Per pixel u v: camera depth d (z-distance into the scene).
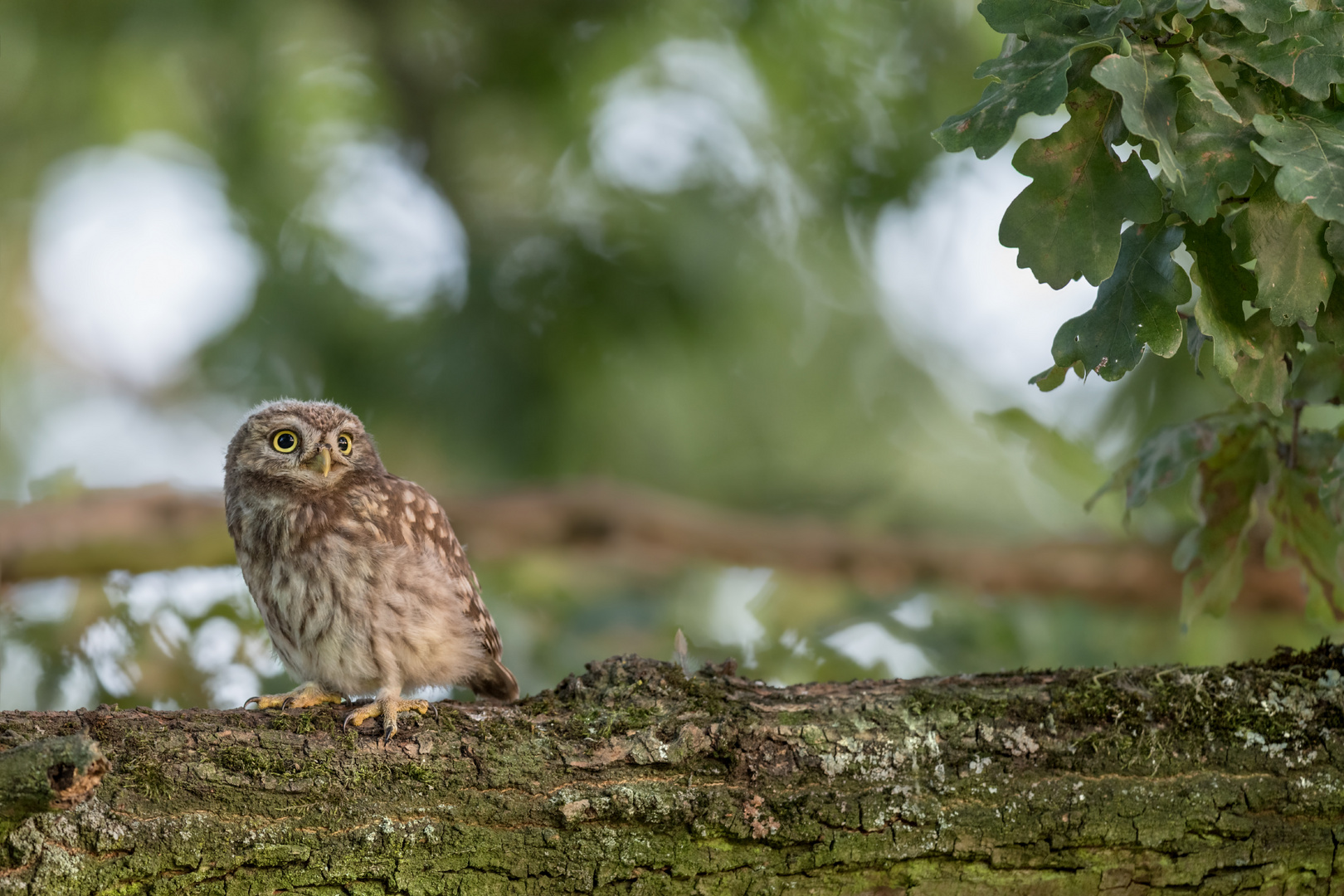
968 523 14.00
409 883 5.21
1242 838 5.53
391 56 13.65
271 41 12.69
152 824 4.96
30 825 4.82
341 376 12.82
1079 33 4.54
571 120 13.38
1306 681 5.80
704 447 14.09
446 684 7.65
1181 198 4.59
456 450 12.94
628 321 12.84
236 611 10.17
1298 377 6.19
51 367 15.80
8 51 12.53
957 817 5.45
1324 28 4.52
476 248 13.10
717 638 12.17
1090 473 10.56
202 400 15.20
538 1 13.45
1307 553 6.70
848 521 13.67
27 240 14.41
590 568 12.80
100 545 11.34
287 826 5.12
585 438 13.24
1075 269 4.66
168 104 13.19
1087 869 5.51
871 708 5.65
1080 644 11.48
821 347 13.89
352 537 7.35
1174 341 4.82
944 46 12.83
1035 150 4.65
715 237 12.84
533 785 5.34
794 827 5.38
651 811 5.34
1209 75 4.49
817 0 12.70
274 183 13.28
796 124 13.26
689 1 13.17
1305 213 4.66
